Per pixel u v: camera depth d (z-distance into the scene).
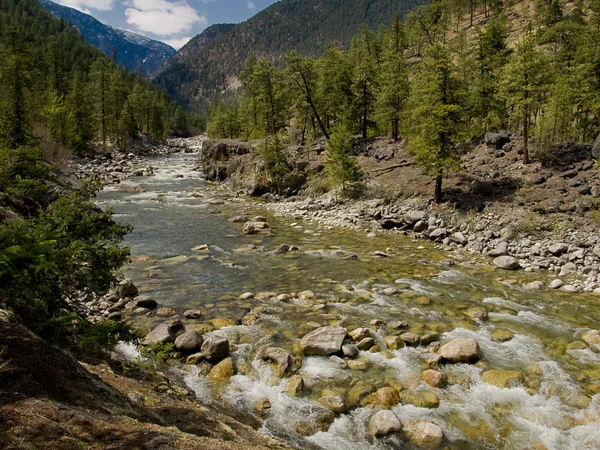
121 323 7.27
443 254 21.27
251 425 7.73
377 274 17.59
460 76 42.44
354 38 81.19
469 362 10.26
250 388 9.01
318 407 8.34
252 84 50.66
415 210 27.73
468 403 8.69
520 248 21.14
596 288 15.93
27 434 3.85
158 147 96.06
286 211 32.75
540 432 7.82
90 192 8.02
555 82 32.41
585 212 22.81
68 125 54.53
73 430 4.20
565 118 32.25
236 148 48.66
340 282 16.41
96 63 90.00
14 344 5.25
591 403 8.65
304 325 12.23
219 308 13.48
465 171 30.67
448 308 13.84
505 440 7.59
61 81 73.81
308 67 43.38
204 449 4.44
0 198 14.08
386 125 46.03
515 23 88.62
